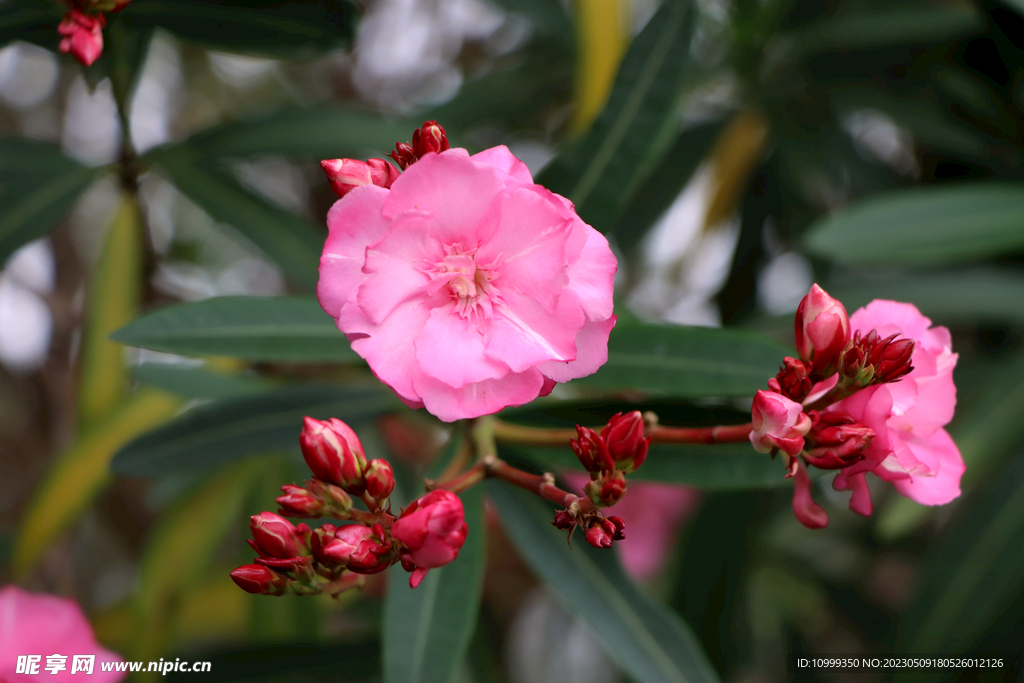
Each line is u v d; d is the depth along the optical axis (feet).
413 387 1.51
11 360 2.34
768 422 1.54
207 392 1.87
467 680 2.02
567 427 1.70
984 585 1.77
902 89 2.28
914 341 1.55
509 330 1.51
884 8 2.25
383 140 1.85
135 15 1.77
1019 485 1.80
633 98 1.71
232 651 1.80
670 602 2.00
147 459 1.73
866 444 1.54
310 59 1.82
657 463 1.66
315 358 1.71
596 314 1.52
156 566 1.88
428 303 1.52
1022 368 1.79
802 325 1.57
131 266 1.84
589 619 1.65
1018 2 1.80
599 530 1.53
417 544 1.50
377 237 1.51
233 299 1.71
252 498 1.97
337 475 1.53
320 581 1.54
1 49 1.75
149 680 1.80
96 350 1.82
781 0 2.31
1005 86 2.00
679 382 1.67
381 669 1.81
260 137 1.85
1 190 1.79
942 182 2.30
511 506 1.68
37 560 1.80
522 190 1.51
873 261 1.78
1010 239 1.77
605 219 1.69
